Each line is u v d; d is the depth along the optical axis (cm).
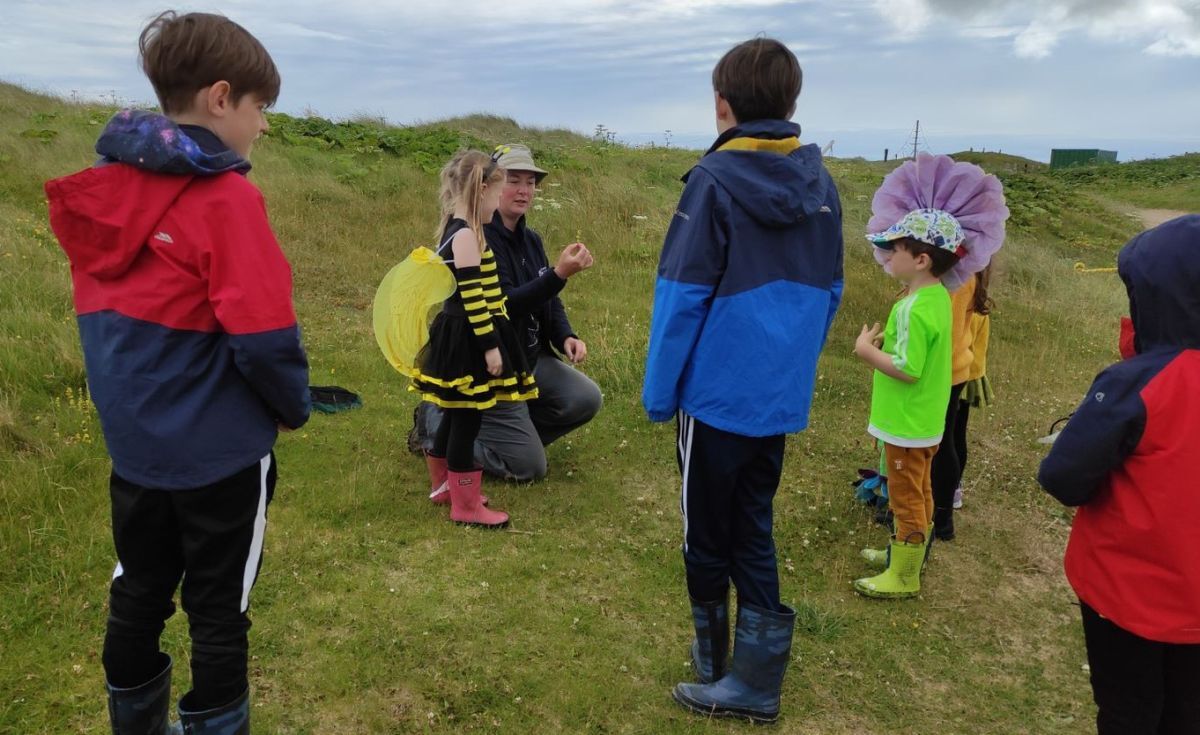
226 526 197
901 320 334
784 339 246
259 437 199
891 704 293
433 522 390
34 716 247
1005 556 407
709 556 270
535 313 440
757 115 248
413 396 544
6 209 792
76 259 186
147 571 202
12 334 515
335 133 1341
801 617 336
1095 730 286
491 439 439
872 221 371
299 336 194
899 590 359
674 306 242
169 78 186
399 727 259
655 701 281
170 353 186
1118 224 1958
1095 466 205
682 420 261
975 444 554
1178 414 197
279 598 317
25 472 371
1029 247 1354
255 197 188
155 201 179
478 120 2034
